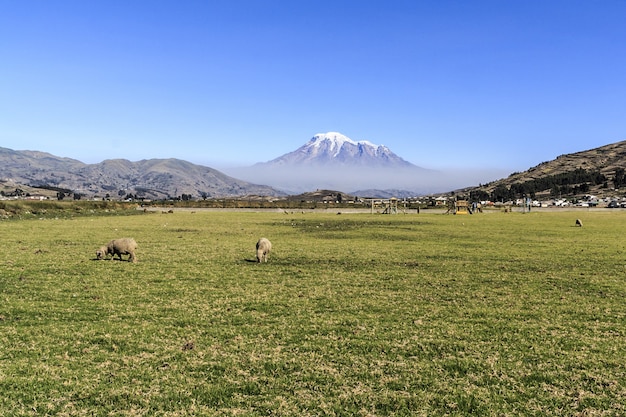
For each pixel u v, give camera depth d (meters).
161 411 9.40
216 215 98.81
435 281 23.41
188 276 24.09
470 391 10.48
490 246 39.78
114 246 29.05
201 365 11.76
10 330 14.37
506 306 18.23
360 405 9.77
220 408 9.55
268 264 28.70
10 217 70.69
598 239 46.50
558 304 18.62
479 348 13.27
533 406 9.84
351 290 21.03
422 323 15.70
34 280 22.22
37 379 10.77
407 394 10.29
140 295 19.48
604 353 12.98
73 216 81.56
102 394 10.09
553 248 38.34
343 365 11.91
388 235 50.94
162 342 13.48
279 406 9.66
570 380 11.15
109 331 14.44
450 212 126.25
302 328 15.00
